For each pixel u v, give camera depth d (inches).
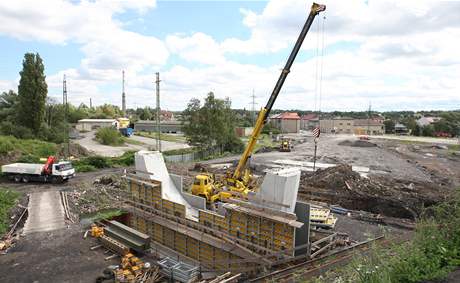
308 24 726.5
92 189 1210.0
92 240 737.0
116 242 682.8
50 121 2667.3
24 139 2065.7
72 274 583.2
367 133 5251.0
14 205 997.8
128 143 2874.0
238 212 592.1
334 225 765.3
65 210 960.3
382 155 2256.4
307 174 1355.8
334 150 2566.4
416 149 2652.6
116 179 1333.7
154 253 687.1
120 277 541.3
